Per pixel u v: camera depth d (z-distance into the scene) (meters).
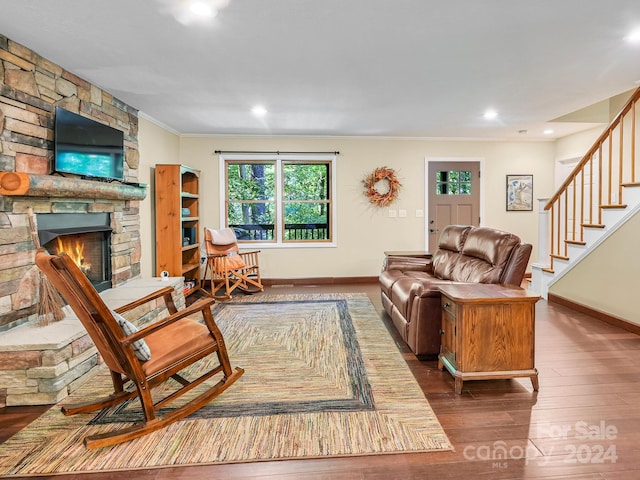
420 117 4.55
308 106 4.04
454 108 4.15
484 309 2.23
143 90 3.47
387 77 3.18
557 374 2.49
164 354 1.98
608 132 3.69
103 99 3.46
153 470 1.62
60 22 2.21
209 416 2.03
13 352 2.14
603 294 3.69
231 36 2.41
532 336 2.27
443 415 2.02
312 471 1.60
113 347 1.86
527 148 5.93
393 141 5.74
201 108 4.09
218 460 1.67
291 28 2.31
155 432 1.88
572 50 2.66
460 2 2.02
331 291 5.17
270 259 5.71
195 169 5.45
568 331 3.36
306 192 5.80
